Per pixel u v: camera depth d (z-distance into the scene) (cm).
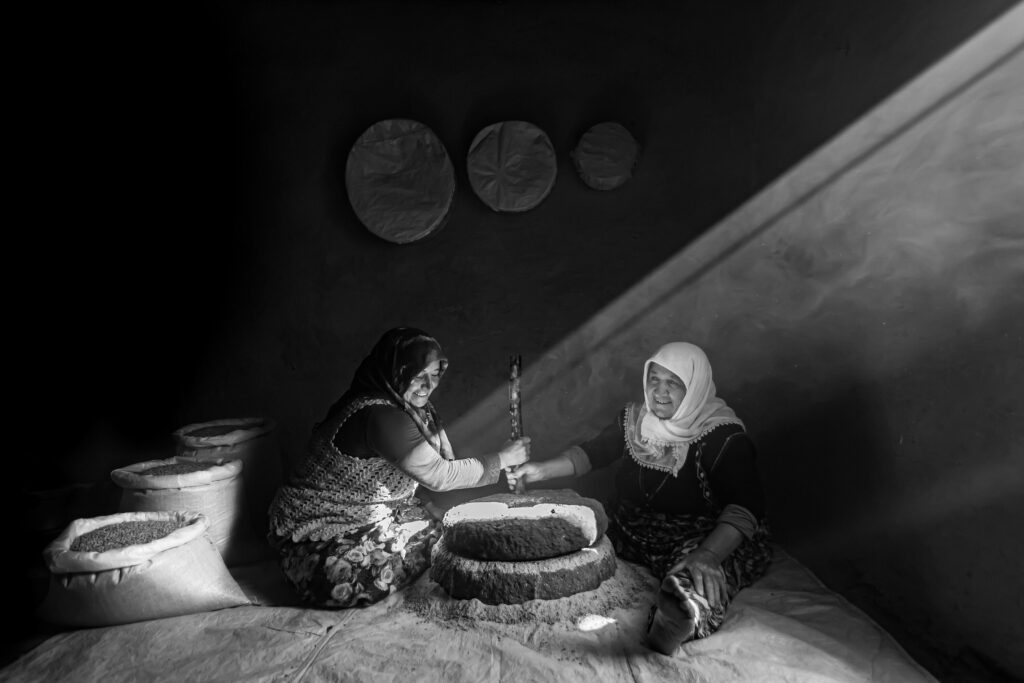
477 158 338
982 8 222
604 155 338
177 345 356
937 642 240
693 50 336
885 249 262
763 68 318
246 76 346
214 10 342
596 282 349
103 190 350
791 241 306
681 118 338
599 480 351
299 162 348
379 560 265
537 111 345
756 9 321
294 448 359
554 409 354
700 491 275
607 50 342
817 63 290
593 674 213
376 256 351
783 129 308
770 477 321
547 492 298
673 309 343
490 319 352
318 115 346
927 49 242
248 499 323
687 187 339
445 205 338
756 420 325
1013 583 213
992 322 220
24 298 352
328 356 355
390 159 338
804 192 299
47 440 356
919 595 249
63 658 232
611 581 260
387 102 345
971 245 226
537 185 339
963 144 229
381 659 223
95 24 343
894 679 208
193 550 263
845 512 284
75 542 261
